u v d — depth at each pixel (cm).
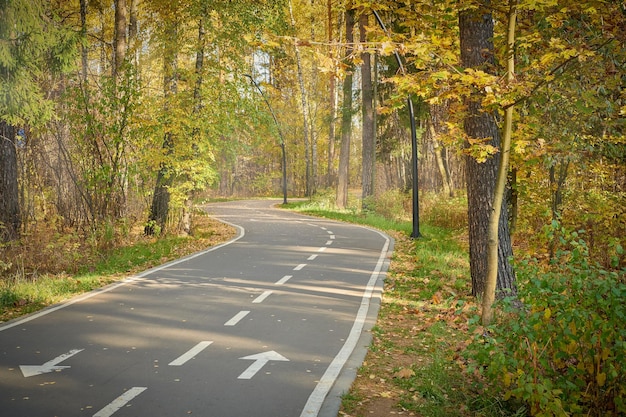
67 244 1566
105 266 1484
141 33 2566
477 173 1054
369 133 3562
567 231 570
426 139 4100
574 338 501
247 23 2142
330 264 1568
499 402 563
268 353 744
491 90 793
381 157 4328
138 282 1277
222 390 605
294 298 1106
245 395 591
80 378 640
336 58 764
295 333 849
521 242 1698
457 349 775
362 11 1051
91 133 1828
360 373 682
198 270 1451
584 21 999
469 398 593
